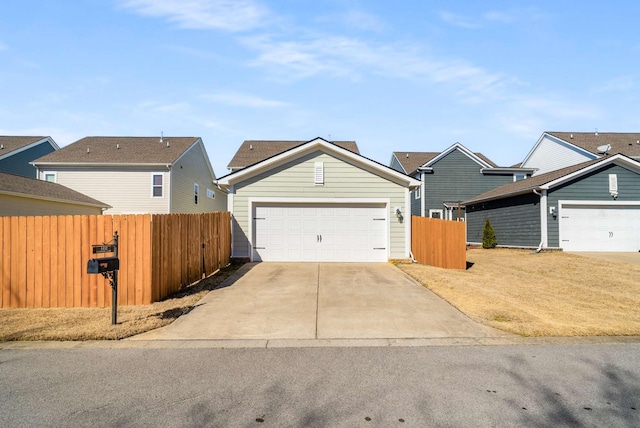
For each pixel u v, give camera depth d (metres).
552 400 3.55
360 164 12.94
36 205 14.15
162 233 7.77
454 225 12.22
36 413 3.31
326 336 5.51
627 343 5.19
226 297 7.85
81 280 7.31
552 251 15.75
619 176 16.25
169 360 4.58
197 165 25.11
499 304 7.25
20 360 4.58
